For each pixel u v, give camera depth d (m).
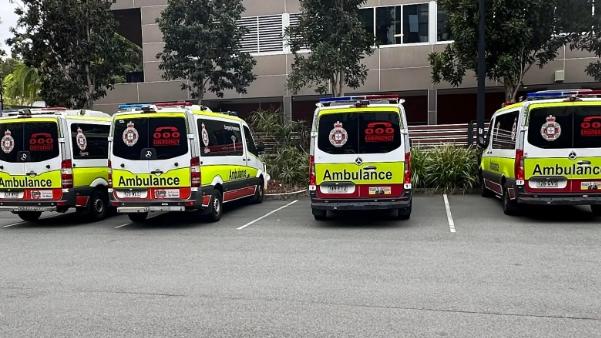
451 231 9.12
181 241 8.92
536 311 5.00
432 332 4.53
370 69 21.53
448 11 16.12
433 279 6.18
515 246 7.82
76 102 18.27
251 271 6.73
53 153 10.77
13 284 6.34
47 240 9.38
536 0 14.42
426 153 14.71
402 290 5.76
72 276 6.68
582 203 9.48
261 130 17.62
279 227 10.04
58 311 5.28
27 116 10.80
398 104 9.73
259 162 14.00
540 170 9.62
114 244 8.82
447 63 16.62
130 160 10.25
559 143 9.51
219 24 17.19
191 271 6.81
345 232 9.32
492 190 12.27
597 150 9.41
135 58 21.73
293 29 16.75
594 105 9.40
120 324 4.88
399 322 4.78
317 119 9.90
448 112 22.62
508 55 14.83
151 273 6.75
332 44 15.81
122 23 26.20
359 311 5.11
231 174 11.83
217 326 4.78
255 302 5.46
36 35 16.98
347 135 9.79
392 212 11.46
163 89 23.56
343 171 9.81
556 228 9.16
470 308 5.12
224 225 10.48
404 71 21.28
